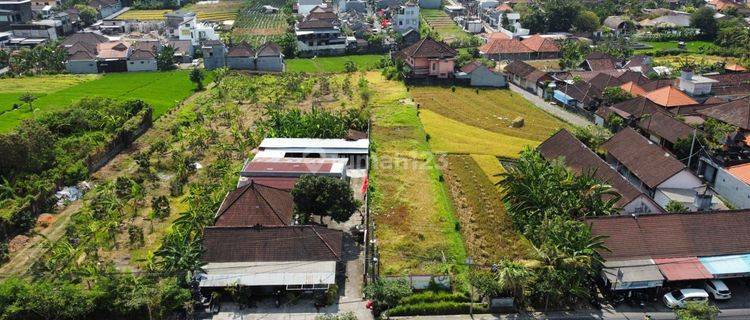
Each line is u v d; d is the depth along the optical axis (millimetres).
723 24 190500
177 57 170125
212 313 54688
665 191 75438
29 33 188500
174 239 60281
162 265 58312
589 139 92750
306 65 162875
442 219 71438
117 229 69500
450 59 137250
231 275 55938
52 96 128000
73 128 100688
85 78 149750
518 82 139250
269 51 157875
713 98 114375
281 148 86875
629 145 85875
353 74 149625
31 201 72688
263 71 156125
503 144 98250
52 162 86250
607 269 56906
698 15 192625
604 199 71250
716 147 87125
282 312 54969
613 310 55656
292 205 68250
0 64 157625
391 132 102250
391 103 120250
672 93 111688
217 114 113688
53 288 54719
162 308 53406
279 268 56844
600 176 76000
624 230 60500
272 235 59469
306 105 120000
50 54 157625
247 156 90250
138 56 159000
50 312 51906
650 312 55406
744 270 57062
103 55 159625
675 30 195750
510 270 53969
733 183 77875
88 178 85062
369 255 62969
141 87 139000
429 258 63156
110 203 71812
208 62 158125
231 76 147000
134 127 101062
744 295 57719
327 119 96438
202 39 181625
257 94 129125
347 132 95062
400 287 55719
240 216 64000
